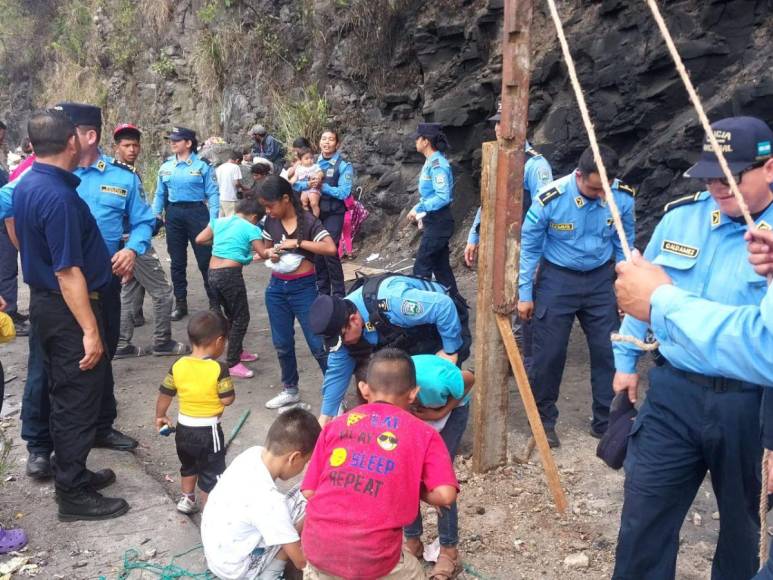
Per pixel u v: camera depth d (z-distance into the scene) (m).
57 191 3.36
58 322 3.50
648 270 1.94
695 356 1.81
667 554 2.68
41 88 21.62
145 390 5.65
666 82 6.81
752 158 2.28
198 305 8.18
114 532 3.65
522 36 3.64
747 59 6.38
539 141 7.97
